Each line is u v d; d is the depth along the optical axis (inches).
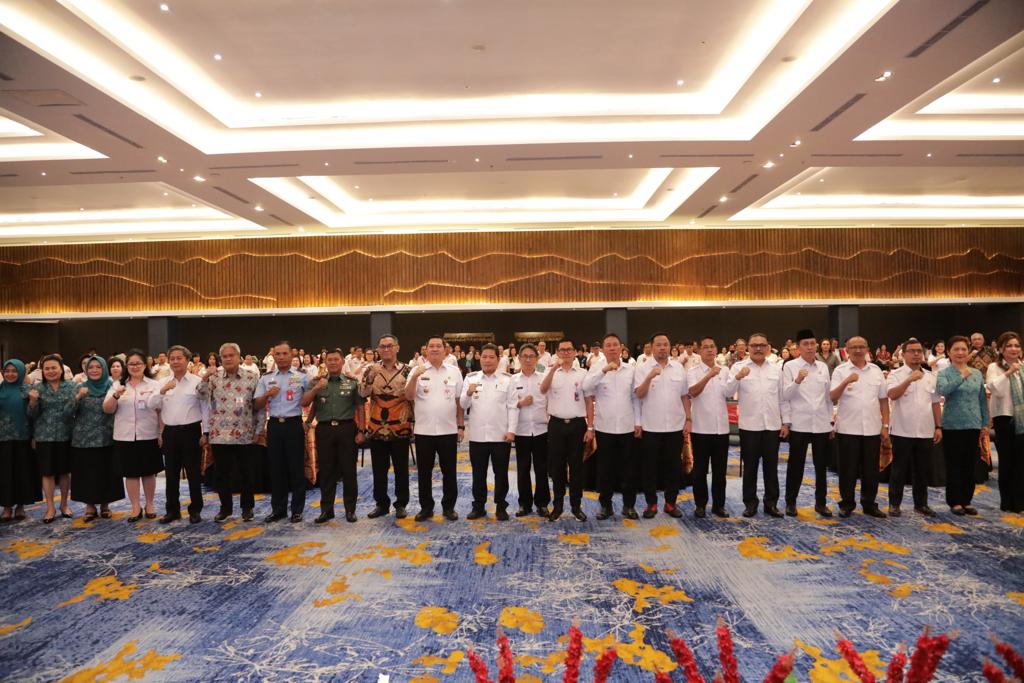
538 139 406.0
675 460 242.1
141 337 807.7
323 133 411.2
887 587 169.5
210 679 126.1
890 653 132.7
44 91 313.9
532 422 243.1
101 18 286.0
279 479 244.7
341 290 699.4
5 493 249.3
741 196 553.9
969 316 748.0
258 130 402.3
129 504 280.8
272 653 136.5
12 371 252.5
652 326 782.5
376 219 661.9
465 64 335.0
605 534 219.8
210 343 795.4
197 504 244.8
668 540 211.8
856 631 143.3
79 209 609.6
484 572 183.3
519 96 376.5
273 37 305.1
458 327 782.5
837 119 368.2
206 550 208.7
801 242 686.5
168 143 392.8
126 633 147.9
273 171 455.8
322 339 792.9
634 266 687.7
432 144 406.0
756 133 392.2
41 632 149.1
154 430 251.6
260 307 703.7
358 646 139.1
